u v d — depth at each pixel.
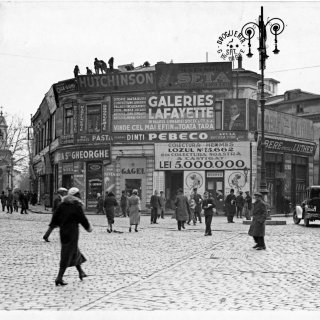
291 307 7.91
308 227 27.53
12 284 10.03
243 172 39.25
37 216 37.06
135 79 40.88
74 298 8.63
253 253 15.51
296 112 62.00
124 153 40.94
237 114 39.50
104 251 15.89
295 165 45.34
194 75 40.16
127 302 8.25
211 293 9.09
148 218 36.34
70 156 43.00
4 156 71.19
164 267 12.43
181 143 40.09
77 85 42.50
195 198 30.25
